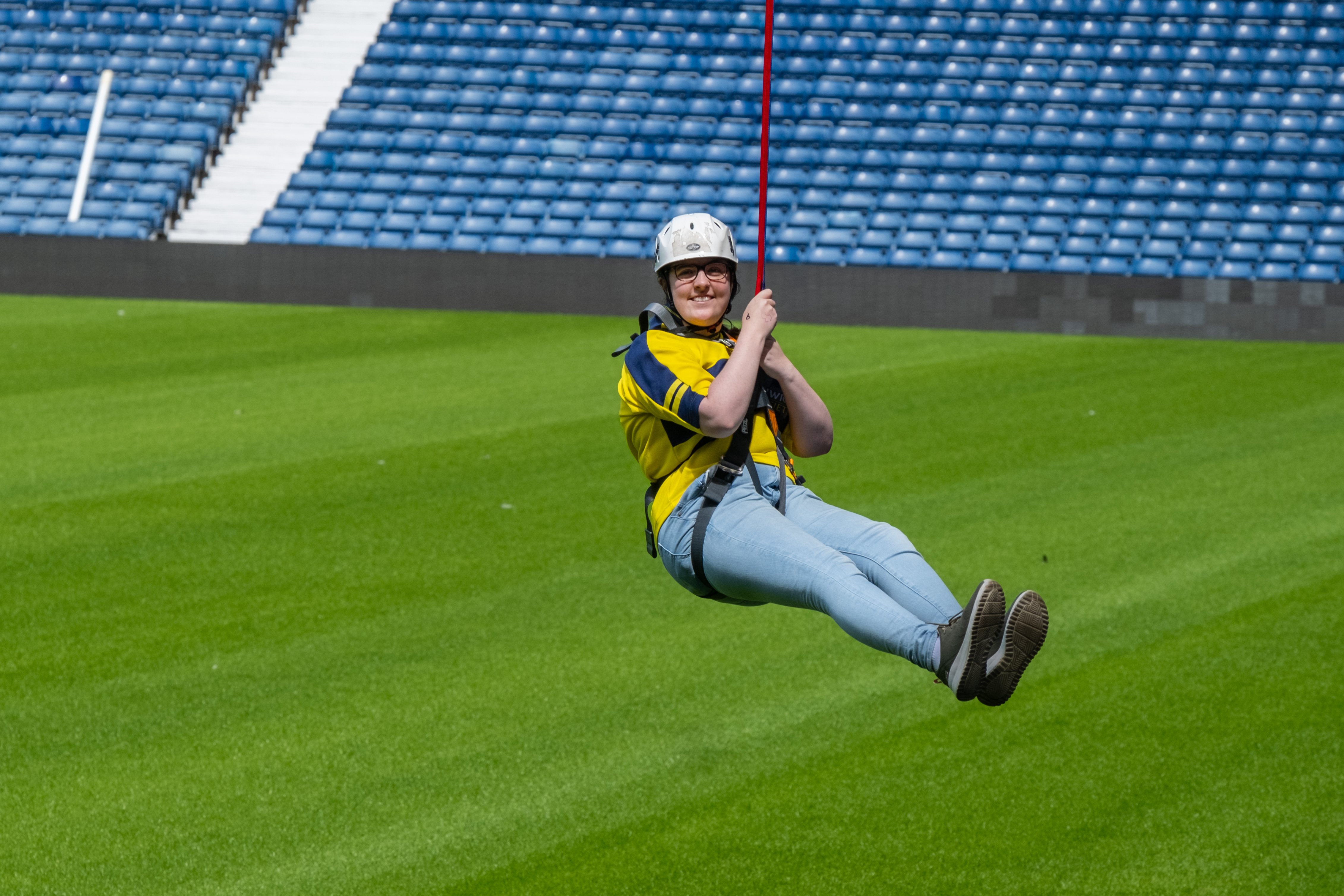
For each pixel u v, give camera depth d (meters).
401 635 28.03
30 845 20.23
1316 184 75.44
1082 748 23.03
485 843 20.30
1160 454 42.25
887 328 67.56
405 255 71.56
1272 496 37.62
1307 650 26.95
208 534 34.22
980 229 75.00
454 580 31.19
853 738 23.52
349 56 87.25
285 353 58.50
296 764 22.67
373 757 22.89
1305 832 20.28
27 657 26.86
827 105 81.50
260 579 31.19
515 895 18.94
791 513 14.19
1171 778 21.97
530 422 46.00
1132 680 25.69
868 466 40.84
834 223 76.25
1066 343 63.22
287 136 83.38
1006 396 50.75
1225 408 48.84
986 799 21.39
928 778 22.06
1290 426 46.06
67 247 72.38
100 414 46.88
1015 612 12.30
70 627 28.38
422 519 35.62
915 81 82.69
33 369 54.12
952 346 62.09
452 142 81.38
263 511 36.16
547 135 81.88
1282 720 23.94
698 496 14.02
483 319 68.44
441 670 26.33
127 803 21.44
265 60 86.81
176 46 86.75
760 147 80.19
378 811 21.20
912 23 85.19
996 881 19.11
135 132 81.75
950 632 12.33
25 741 23.42
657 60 85.19
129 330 63.16
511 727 23.98
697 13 86.88
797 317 68.81
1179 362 58.19
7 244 72.50
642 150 80.62
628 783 22.00
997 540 33.88
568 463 41.00
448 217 78.31
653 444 14.54
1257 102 79.75
